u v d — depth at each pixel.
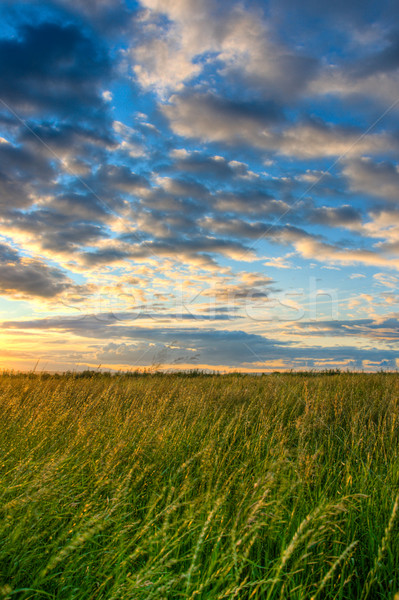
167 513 2.46
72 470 3.45
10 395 6.91
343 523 2.86
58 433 4.80
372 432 4.62
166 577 1.94
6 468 3.49
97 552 2.41
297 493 3.10
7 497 2.82
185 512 2.73
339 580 2.38
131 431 4.78
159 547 2.43
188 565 2.37
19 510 2.59
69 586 2.07
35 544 2.42
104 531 2.67
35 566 2.29
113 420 5.39
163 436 4.48
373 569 2.19
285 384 8.40
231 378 11.08
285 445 4.44
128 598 1.93
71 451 4.04
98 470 3.51
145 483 3.55
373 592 2.33
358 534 2.81
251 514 2.29
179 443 4.49
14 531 2.29
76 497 2.90
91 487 3.23
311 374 11.57
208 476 3.40
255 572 2.32
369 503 2.96
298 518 2.72
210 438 4.45
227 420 5.59
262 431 4.86
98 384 9.62
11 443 4.27
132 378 11.38
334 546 2.58
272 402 6.60
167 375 12.10
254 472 3.62
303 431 4.43
